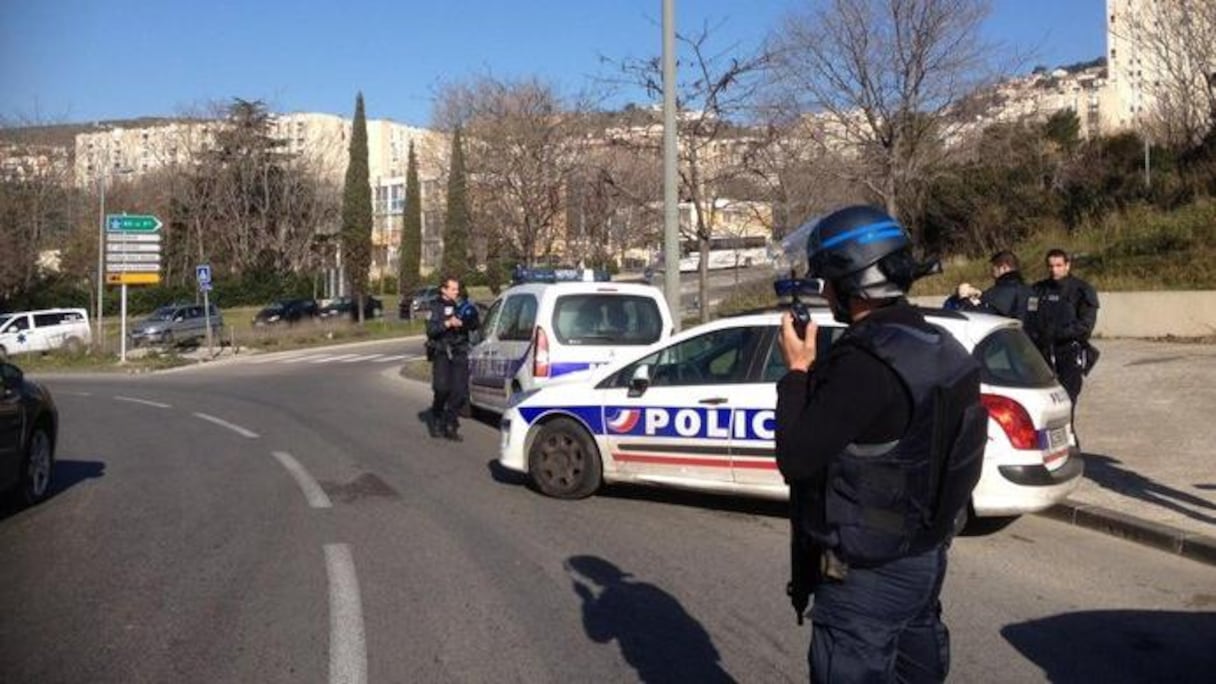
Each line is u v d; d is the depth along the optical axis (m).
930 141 23.17
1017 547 7.58
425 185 64.44
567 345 12.16
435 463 11.48
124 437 14.23
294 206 70.56
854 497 2.85
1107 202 28.14
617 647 5.45
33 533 8.19
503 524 8.31
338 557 7.29
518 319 13.12
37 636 5.66
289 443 13.30
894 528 2.84
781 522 8.27
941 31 21.95
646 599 6.28
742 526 8.15
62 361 35.72
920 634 3.17
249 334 44.16
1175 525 7.66
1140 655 5.39
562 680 5.00
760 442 8.15
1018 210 29.92
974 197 30.41
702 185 18.06
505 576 6.80
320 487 10.05
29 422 9.20
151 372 31.95
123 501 9.47
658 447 8.66
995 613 6.07
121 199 69.50
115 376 30.64
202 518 8.68
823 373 2.90
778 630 5.70
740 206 23.30
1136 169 29.89
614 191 21.55
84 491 10.00
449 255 39.44
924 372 2.83
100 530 8.27
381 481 10.34
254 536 7.99
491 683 4.96
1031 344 8.05
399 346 42.12
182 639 5.60
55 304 60.88
